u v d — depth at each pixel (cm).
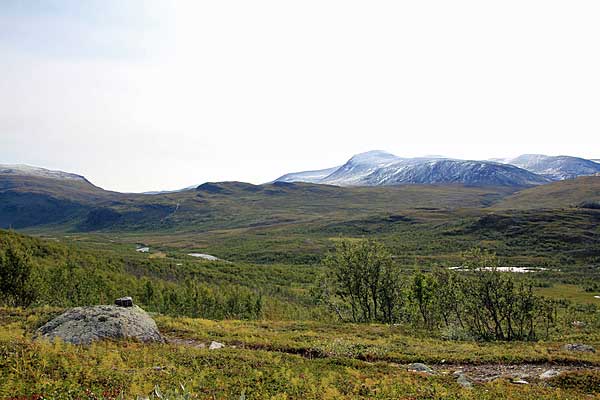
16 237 8831
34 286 4881
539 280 10619
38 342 2234
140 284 7125
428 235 19425
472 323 4803
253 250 18850
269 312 7150
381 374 2344
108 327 2734
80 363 1825
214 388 1700
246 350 2750
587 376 2416
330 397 1712
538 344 3716
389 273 6100
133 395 1403
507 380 2403
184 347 2652
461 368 2756
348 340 3541
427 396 1872
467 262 4784
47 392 1326
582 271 11981
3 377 1441
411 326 5138
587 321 5816
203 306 6456
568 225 18350
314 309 7531
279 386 1842
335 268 6325
